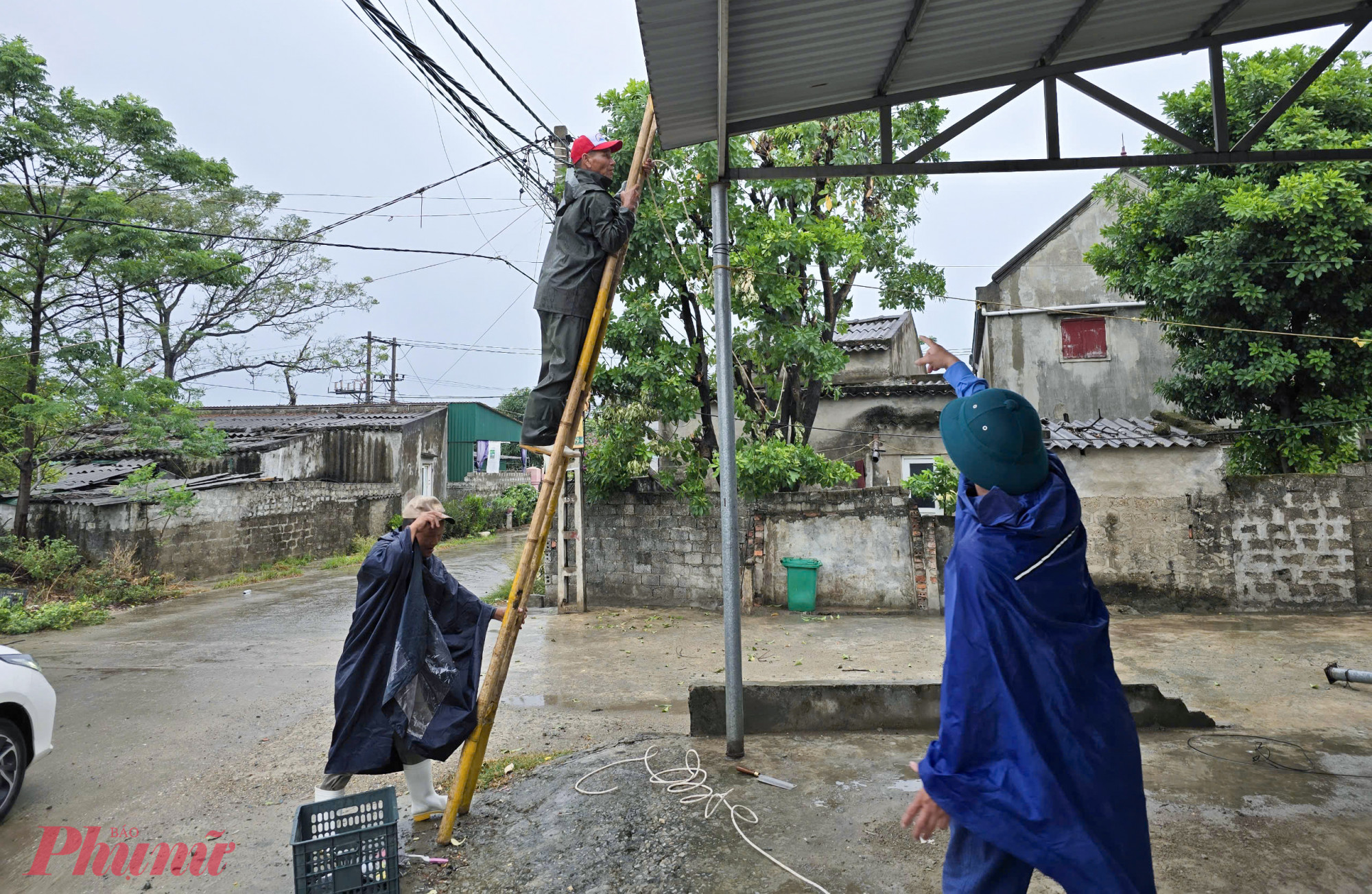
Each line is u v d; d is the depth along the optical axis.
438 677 3.46
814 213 11.89
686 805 3.65
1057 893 2.77
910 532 11.17
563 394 3.85
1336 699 6.11
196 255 15.91
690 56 3.50
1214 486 10.70
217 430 16.34
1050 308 16.02
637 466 12.04
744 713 4.54
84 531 13.95
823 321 11.38
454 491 28.08
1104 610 1.97
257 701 6.68
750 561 11.39
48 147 12.89
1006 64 4.07
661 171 10.43
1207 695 6.34
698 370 11.66
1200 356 11.00
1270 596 10.47
